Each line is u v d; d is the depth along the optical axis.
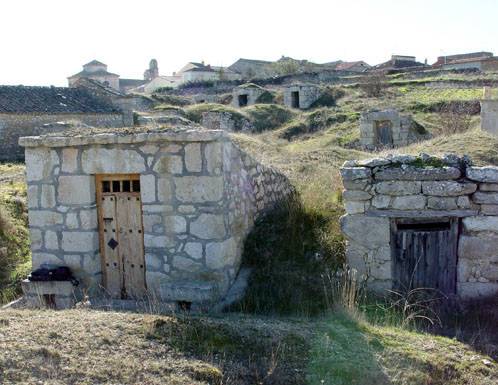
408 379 4.88
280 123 32.03
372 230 7.20
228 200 7.33
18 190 14.45
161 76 77.50
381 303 6.92
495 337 6.08
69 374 4.50
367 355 5.19
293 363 5.02
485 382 4.95
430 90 35.81
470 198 7.02
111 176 7.57
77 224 7.60
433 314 6.69
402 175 7.06
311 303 6.77
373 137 23.09
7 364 4.52
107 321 5.54
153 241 7.31
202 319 5.75
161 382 4.51
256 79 55.88
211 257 7.07
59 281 7.48
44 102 30.11
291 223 8.23
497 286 7.01
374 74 42.81
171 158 7.12
